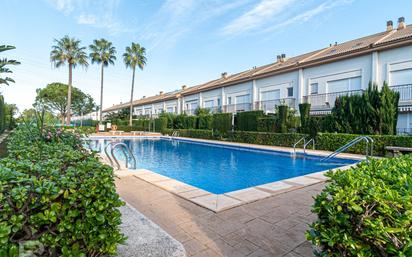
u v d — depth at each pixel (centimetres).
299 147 1323
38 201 147
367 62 1384
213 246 266
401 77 1256
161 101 3603
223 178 813
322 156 1054
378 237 133
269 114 1700
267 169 964
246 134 1659
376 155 1017
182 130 2409
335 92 1532
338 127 1226
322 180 563
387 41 1267
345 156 1002
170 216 347
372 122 1125
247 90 2191
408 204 135
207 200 409
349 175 181
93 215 166
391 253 129
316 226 160
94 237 170
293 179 579
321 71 1616
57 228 154
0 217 135
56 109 4806
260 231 301
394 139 975
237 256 247
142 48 3266
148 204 396
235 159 1207
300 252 253
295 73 1773
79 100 4900
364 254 137
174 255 236
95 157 258
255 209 376
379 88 1321
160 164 1078
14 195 137
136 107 4403
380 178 192
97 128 2981
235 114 2009
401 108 1241
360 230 140
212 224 321
